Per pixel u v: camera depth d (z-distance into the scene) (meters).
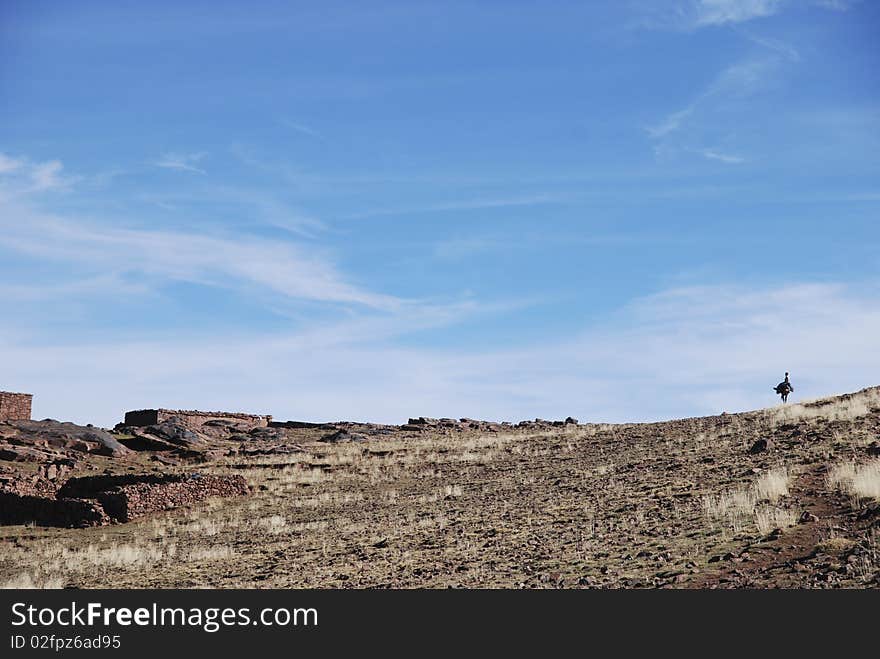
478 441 55.38
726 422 44.50
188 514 39.16
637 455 39.47
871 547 17.67
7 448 48.28
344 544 28.19
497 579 20.31
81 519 37.75
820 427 35.12
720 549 19.69
